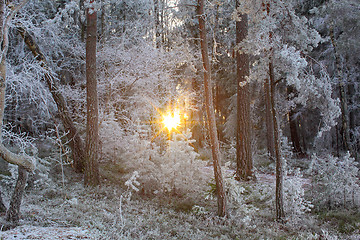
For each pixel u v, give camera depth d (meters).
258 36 6.13
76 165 9.40
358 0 12.11
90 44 8.35
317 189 7.68
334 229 5.94
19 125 10.59
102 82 11.35
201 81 17.56
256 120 17.67
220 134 21.81
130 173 8.62
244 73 10.19
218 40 15.68
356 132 14.62
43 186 7.35
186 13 7.49
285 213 6.69
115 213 5.85
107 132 10.68
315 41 6.32
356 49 12.58
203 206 7.36
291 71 5.99
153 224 5.80
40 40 9.70
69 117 9.45
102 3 11.34
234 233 5.71
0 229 4.36
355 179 7.07
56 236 4.23
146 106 12.30
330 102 6.41
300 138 19.19
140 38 11.88
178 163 7.95
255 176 10.01
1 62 4.53
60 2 13.83
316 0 14.16
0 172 8.05
